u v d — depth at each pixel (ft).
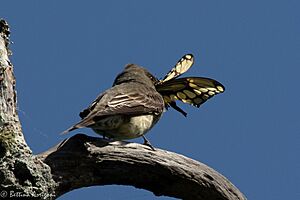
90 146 38.52
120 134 44.57
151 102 46.32
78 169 38.14
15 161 35.55
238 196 41.93
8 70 38.29
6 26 40.88
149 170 39.96
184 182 40.73
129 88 46.44
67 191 38.40
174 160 40.32
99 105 42.93
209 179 41.09
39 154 37.83
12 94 37.88
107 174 39.27
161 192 41.09
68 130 39.06
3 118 36.88
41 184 35.78
